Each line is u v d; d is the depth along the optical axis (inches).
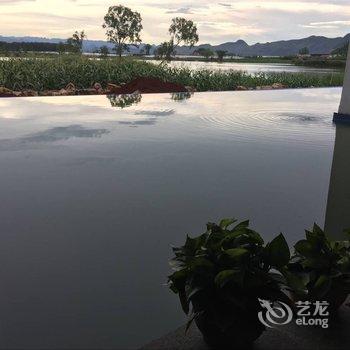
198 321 65.4
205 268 62.8
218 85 611.5
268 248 66.0
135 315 76.1
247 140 239.3
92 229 114.0
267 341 68.1
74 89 493.0
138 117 309.0
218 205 135.8
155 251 101.9
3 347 67.2
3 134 235.6
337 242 76.5
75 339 69.4
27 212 125.3
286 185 158.9
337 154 212.2
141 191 146.3
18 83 468.4
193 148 213.6
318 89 686.5
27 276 89.0
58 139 225.8
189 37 1347.2
